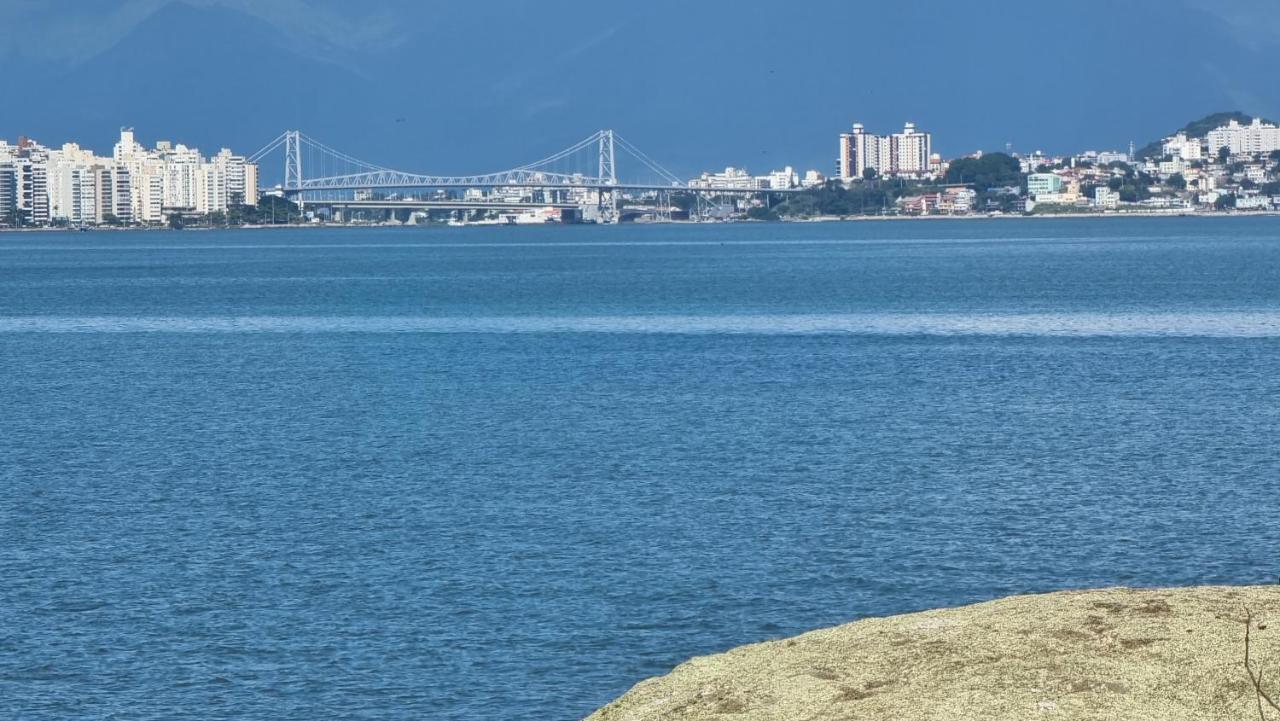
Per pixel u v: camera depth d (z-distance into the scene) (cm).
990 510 5178
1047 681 2264
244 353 11681
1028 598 2719
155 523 5119
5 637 3847
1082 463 6125
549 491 5606
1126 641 2395
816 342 11956
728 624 3881
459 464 6250
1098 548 4641
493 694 3441
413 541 4803
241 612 4044
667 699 2434
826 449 6538
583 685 3484
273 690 3478
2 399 8725
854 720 2203
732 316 14800
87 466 6312
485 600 4119
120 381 9688
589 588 4219
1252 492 5469
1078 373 9488
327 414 7919
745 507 5262
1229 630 2411
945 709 2194
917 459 6247
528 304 16975
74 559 4616
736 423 7375
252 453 6619
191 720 3309
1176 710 2161
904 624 2592
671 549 4650
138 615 4025
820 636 2597
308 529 4994
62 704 3406
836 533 4844
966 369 9812
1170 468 5988
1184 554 4562
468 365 10469
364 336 13112
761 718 2273
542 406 8112
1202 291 17488
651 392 8688
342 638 3816
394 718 3316
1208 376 9231
